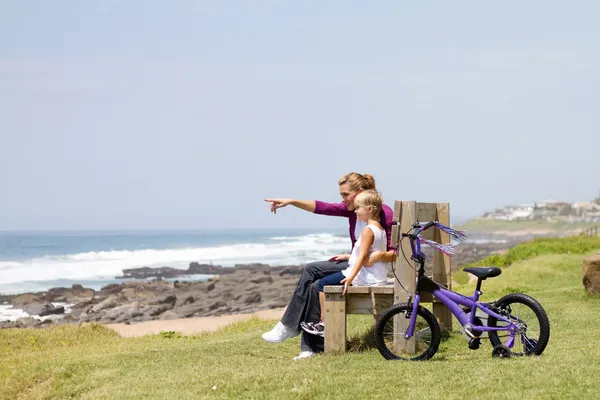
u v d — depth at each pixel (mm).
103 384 7688
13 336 14609
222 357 8930
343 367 7340
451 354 8094
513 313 7504
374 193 8133
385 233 8195
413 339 7863
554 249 33156
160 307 29266
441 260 9664
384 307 8172
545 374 6246
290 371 7281
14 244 105438
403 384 6438
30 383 8320
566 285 19078
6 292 38562
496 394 5816
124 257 70312
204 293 35094
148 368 8398
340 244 106438
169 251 81812
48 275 49281
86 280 46438
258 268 54031
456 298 7402
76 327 15828
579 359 6930
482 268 7250
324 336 8258
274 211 8656
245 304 31219
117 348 11297
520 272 22328
